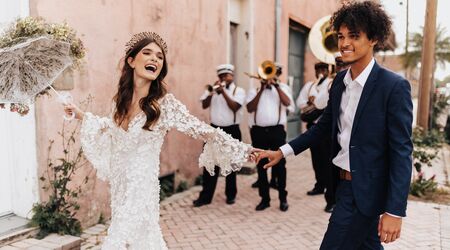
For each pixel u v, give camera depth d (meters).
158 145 2.58
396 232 2.23
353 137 2.43
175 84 6.28
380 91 2.34
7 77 2.42
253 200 6.04
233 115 5.70
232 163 2.80
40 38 2.42
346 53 2.39
